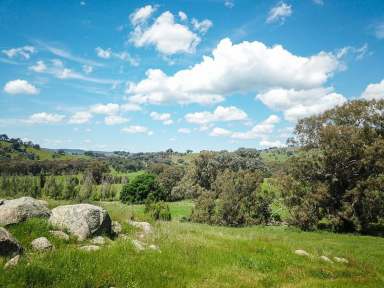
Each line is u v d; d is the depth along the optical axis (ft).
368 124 178.60
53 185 350.84
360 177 172.24
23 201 43.70
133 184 369.09
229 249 52.13
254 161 445.37
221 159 401.90
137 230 54.70
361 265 63.05
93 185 437.17
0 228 32.81
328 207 175.01
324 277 47.42
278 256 52.60
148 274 35.73
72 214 44.29
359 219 163.53
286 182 182.70
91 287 30.76
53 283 29.35
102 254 37.58
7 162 508.12
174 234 58.23
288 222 183.32
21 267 29.60
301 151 189.37
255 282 39.27
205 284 36.42
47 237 39.24
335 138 171.94
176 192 383.24
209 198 223.10
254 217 212.02
